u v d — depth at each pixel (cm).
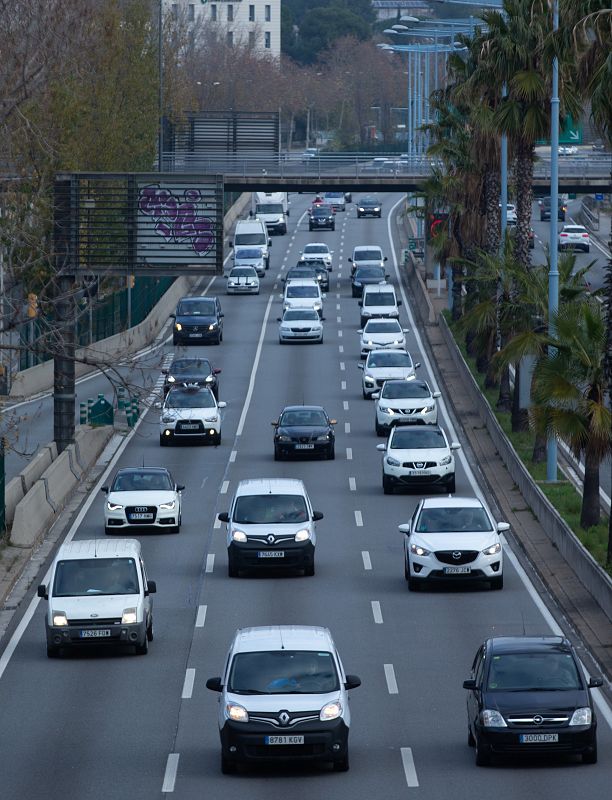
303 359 18900
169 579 8681
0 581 8569
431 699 6094
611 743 5416
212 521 10481
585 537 9225
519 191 13488
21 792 4841
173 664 6756
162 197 11575
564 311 9469
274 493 8956
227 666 5219
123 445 13775
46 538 9875
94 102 18100
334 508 10869
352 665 6681
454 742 5459
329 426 12938
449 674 6500
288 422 12938
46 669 6706
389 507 10875
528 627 7381
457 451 13175
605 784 4828
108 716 5872
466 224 18562
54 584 6994
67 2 13500
